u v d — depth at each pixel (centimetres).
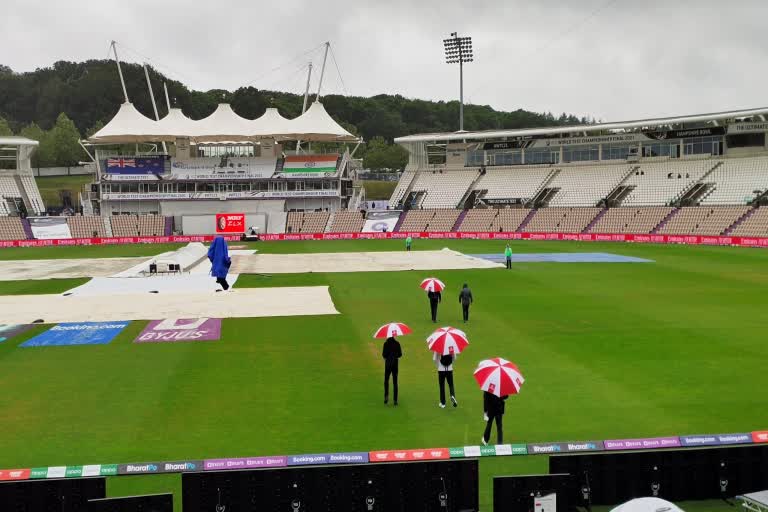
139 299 4303
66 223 10294
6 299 4375
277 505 1313
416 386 2297
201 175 11381
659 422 1888
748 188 8788
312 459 1484
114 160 11419
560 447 1538
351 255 7425
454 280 5094
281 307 3950
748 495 1344
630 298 4125
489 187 11112
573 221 9719
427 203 11325
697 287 4566
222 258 4353
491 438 1775
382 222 10888
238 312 3794
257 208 11350
